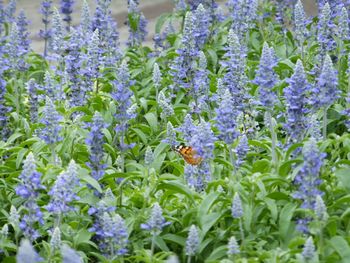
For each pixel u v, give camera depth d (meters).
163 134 12.80
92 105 13.11
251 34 16.03
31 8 24.03
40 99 13.17
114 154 11.45
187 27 11.97
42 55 16.83
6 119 12.79
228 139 9.47
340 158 10.89
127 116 11.05
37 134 12.25
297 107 9.62
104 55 14.95
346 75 13.11
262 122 12.67
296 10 13.46
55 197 8.84
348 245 8.42
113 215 9.30
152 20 22.70
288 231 8.87
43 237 10.07
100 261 9.52
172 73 13.94
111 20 15.45
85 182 9.98
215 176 10.49
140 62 15.85
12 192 10.83
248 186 9.26
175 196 10.07
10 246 9.37
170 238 9.39
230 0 15.94
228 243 8.93
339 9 13.03
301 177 8.72
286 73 13.98
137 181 10.88
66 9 16.73
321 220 8.25
